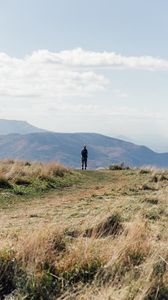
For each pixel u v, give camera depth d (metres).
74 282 8.76
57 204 19.31
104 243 10.38
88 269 9.04
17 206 19.88
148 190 23.75
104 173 37.84
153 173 33.94
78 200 20.23
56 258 9.39
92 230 11.88
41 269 8.95
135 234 10.59
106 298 7.79
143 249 9.83
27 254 9.30
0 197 21.83
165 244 10.34
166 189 23.45
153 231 12.02
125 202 17.44
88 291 8.23
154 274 8.69
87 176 34.44
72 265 9.15
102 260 9.35
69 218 14.70
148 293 8.20
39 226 11.45
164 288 8.41
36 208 18.56
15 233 11.23
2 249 9.32
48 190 25.69
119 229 11.87
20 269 8.81
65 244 10.23
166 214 15.18
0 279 8.60
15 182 25.50
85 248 9.77
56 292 8.42
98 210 15.72
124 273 8.90
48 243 9.80
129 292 8.12
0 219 15.24
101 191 24.31
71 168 38.78
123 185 26.81
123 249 9.68
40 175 28.05
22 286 8.42
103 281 8.67
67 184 28.64
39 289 8.35
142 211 14.69
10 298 8.06
